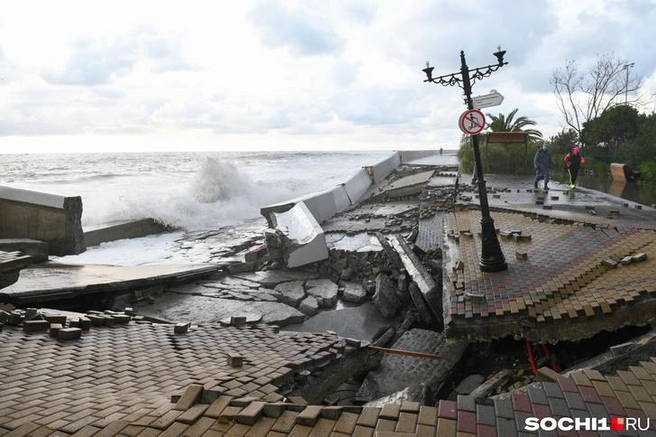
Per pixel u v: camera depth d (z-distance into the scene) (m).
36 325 5.40
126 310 6.76
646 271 6.31
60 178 35.34
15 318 5.61
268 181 28.81
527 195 15.05
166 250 14.12
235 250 13.95
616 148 28.52
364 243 11.86
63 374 4.28
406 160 42.72
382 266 10.26
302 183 30.62
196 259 12.83
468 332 5.89
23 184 30.27
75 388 3.98
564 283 6.36
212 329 6.17
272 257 11.12
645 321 5.41
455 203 13.34
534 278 6.76
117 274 9.47
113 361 4.66
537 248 8.23
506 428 2.86
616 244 7.82
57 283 8.30
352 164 64.75
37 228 12.52
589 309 5.54
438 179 21.12
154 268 10.48
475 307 6.07
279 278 10.48
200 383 3.99
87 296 8.73
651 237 7.91
